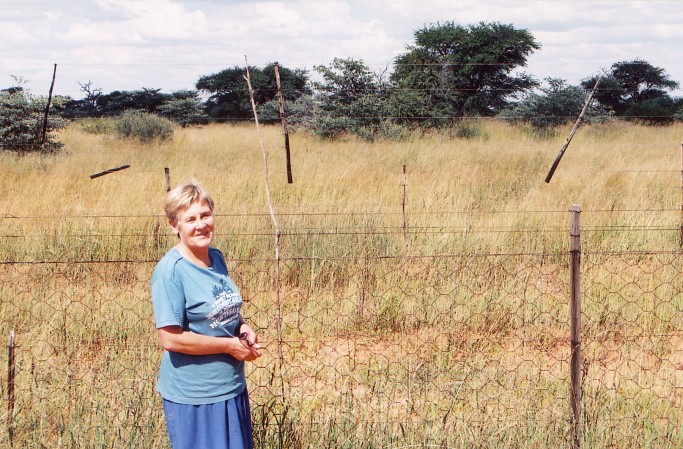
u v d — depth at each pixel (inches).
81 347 223.1
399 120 1000.2
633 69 2223.2
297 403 177.3
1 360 205.8
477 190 495.5
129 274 296.4
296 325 253.6
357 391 199.5
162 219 376.8
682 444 171.9
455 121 1103.6
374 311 259.8
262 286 287.3
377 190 478.0
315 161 632.4
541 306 256.2
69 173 562.6
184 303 131.7
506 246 340.2
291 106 1032.2
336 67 994.7
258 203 443.8
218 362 133.6
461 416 178.2
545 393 196.7
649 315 254.4
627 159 666.2
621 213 398.0
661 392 203.0
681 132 1125.1
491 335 245.6
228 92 2413.9
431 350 220.5
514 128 1117.7
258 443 161.5
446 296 269.1
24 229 358.6
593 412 174.1
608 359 227.0
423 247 332.2
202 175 535.2
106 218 373.4
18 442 161.2
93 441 161.8
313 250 315.0
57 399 176.7
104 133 1021.2
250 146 821.2
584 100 1135.6
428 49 1604.3
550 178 536.4
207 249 135.8
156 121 893.8
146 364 197.2
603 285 263.6
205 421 133.5
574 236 164.4
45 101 723.4
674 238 359.6
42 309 254.2
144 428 164.4
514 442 165.8
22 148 703.7
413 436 165.9
